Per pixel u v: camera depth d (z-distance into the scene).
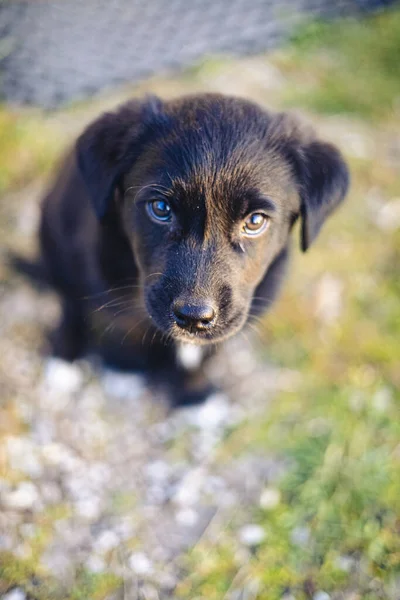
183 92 0.97
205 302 0.64
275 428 0.78
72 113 0.95
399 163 0.96
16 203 0.89
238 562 0.71
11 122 0.93
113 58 1.00
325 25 1.11
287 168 0.67
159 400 0.80
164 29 1.06
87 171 0.68
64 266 0.78
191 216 0.65
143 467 0.76
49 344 0.81
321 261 0.87
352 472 0.75
